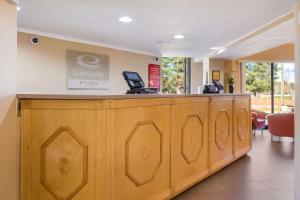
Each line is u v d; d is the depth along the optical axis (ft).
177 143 11.03
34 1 12.66
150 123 9.50
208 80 29.48
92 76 21.93
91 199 7.83
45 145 8.06
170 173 10.61
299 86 10.87
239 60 31.37
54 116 7.99
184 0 12.34
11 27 7.91
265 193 11.40
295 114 11.12
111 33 18.90
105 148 7.82
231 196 11.09
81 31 18.42
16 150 8.18
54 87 19.40
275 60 31.17
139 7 13.38
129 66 25.29
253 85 34.73
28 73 17.98
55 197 8.05
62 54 19.85
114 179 8.11
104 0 12.46
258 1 12.32
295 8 11.41
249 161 16.75
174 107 10.78
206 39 20.86
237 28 17.42
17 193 8.24
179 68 31.89
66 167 7.96
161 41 21.67
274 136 25.13
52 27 17.33
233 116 16.30
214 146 13.97
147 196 9.45
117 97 8.07
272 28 15.76
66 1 12.63
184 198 10.89
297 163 10.99
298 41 11.00
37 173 8.14
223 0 12.30
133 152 8.81
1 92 7.57
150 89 12.22
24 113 8.15
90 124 7.81
